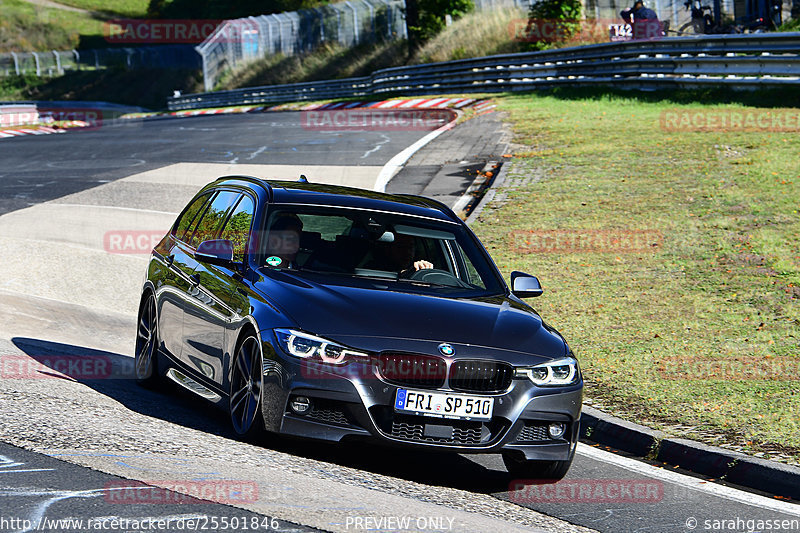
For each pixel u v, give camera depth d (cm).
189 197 3108
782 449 1165
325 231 1136
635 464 1183
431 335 959
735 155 3097
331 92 8000
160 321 1266
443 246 1183
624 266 2122
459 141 3972
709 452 1156
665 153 3231
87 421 966
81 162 4066
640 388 1422
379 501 815
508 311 1070
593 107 4456
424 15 8469
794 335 1641
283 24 10556
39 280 2067
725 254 2142
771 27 5347
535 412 970
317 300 985
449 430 940
